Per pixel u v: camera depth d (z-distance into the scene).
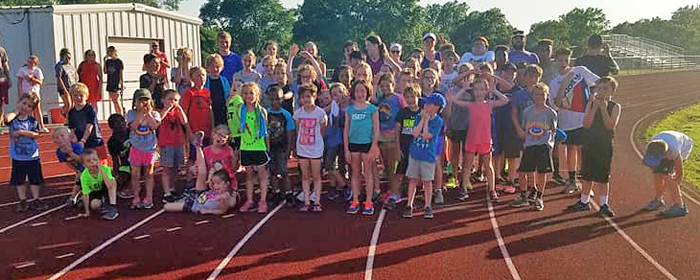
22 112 7.56
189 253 6.02
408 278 5.36
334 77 9.53
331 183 8.79
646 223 7.06
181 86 9.65
